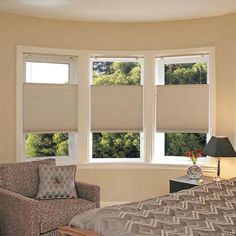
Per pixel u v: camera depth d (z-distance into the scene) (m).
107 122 4.68
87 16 4.34
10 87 4.25
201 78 4.55
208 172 4.32
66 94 4.58
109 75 4.82
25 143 4.50
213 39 4.32
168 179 4.54
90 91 4.67
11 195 3.10
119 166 4.65
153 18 4.41
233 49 4.19
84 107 4.62
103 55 4.66
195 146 4.59
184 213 2.28
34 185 3.57
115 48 4.64
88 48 4.61
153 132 4.63
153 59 4.61
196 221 2.12
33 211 2.91
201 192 2.79
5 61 4.22
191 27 4.45
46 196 3.50
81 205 3.32
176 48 4.51
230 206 2.43
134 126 4.70
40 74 4.55
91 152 4.75
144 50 4.62
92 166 4.63
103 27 4.63
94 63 4.81
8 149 4.24
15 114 4.28
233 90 4.18
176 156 4.68
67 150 4.75
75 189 3.64
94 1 3.76
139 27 4.62
